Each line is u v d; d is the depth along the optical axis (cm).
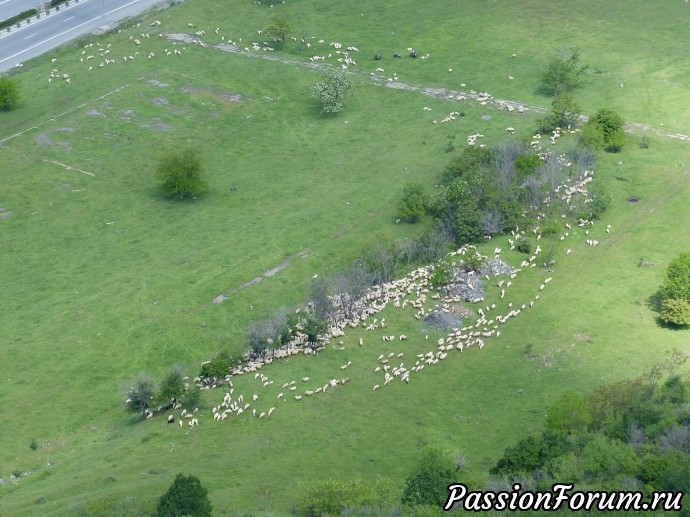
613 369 17312
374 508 13588
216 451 15800
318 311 18750
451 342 18162
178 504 13500
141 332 18975
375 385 17188
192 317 19312
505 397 16788
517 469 14275
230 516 13775
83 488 14838
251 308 19525
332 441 15925
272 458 15562
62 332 19038
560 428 15100
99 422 16950
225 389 17238
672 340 17975
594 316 18738
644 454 14112
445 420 16312
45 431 16738
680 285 18462
